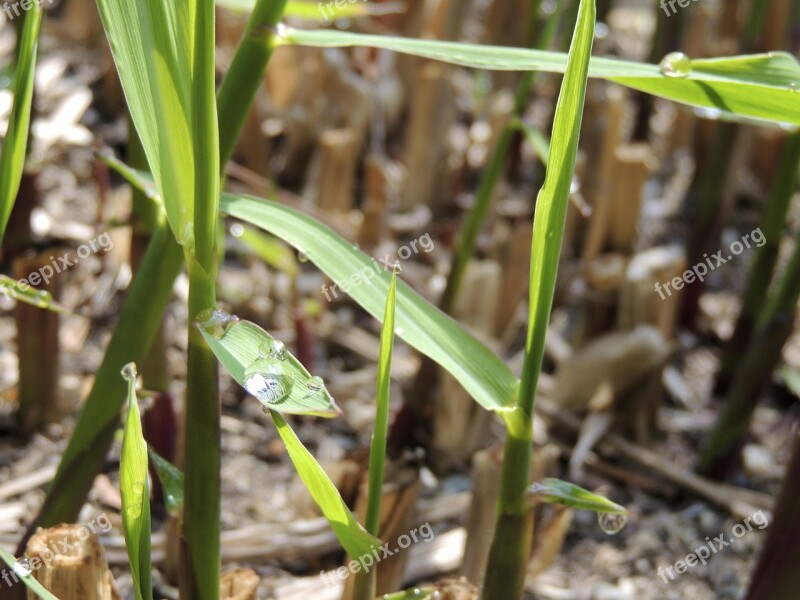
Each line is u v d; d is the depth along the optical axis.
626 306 0.94
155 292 0.58
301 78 1.20
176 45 0.50
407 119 1.32
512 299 1.04
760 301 0.95
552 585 0.77
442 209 1.23
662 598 0.76
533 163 1.34
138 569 0.52
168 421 0.74
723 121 1.03
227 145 0.55
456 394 0.84
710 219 1.07
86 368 0.92
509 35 1.34
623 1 1.86
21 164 0.58
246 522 0.78
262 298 1.03
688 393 1.03
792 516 0.64
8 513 0.74
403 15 1.30
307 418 0.91
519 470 0.54
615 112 1.05
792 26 1.25
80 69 1.29
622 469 0.91
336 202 1.13
